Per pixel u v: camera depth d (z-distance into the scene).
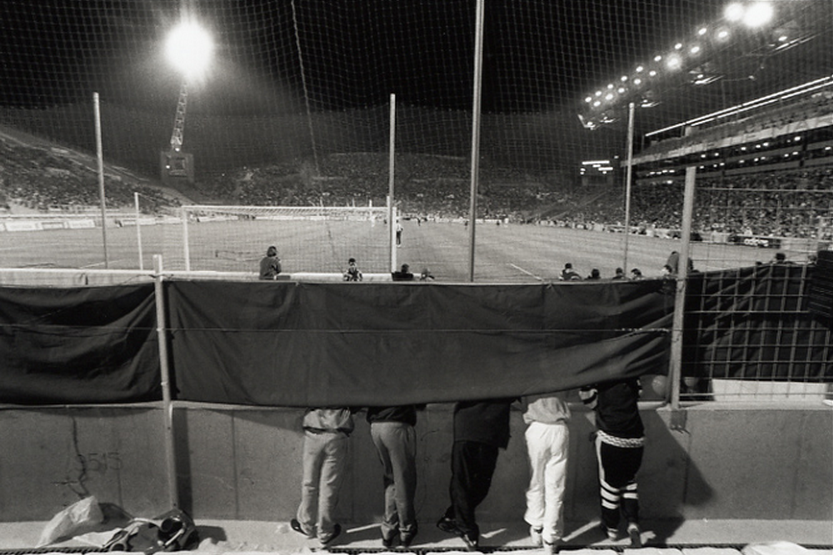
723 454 4.32
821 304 4.34
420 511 4.28
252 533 4.13
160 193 55.28
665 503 4.35
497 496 4.29
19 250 21.86
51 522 4.01
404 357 4.04
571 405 4.33
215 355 4.10
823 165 34.19
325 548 3.93
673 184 53.34
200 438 4.22
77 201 44.56
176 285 4.07
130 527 4.01
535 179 57.25
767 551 3.74
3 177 42.72
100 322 4.07
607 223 44.56
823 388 4.59
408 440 3.89
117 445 4.24
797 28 27.86
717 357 4.45
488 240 31.75
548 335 4.09
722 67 33.06
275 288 4.02
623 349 4.11
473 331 4.05
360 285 4.02
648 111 46.19
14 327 4.01
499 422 3.91
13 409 4.16
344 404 3.95
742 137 39.62
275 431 4.21
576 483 4.29
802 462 4.34
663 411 4.27
